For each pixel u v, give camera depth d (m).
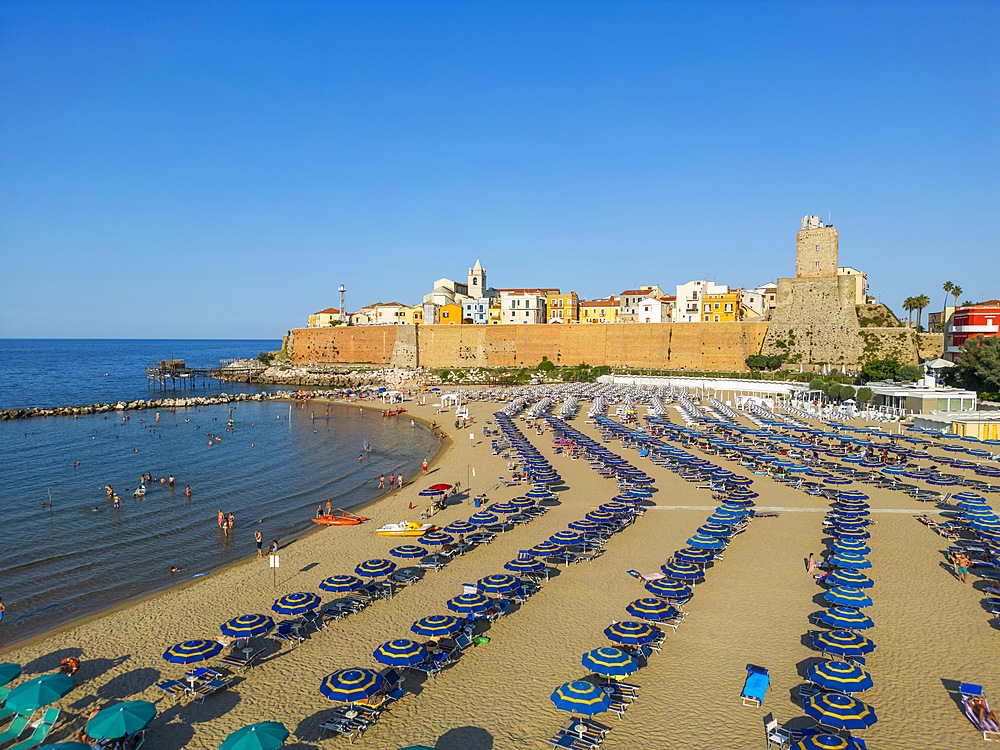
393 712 23.03
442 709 23.19
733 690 23.98
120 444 89.44
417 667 25.11
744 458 67.50
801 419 96.94
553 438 84.94
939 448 73.12
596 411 104.44
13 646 29.09
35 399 153.88
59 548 44.22
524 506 46.53
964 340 116.69
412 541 43.09
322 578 36.59
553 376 161.38
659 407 105.00
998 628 28.66
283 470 71.88
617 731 21.64
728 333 151.12
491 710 23.06
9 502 56.88
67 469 71.88
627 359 163.00
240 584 36.06
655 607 28.34
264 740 18.95
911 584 33.72
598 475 62.41
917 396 94.44
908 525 44.06
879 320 147.00
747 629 28.81
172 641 29.17
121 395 162.38
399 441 92.31
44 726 21.92
